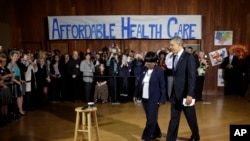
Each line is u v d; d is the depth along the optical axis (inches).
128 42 330.3
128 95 288.7
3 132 182.5
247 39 327.9
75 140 151.7
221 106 257.4
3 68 202.5
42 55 277.4
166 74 276.1
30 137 171.2
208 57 332.2
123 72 281.7
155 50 330.3
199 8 327.0
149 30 325.1
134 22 324.2
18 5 328.8
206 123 197.5
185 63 137.2
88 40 330.6
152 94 145.5
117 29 325.4
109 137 168.9
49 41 332.5
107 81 285.9
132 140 162.7
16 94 218.2
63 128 190.5
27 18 330.6
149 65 147.3
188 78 135.6
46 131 183.9
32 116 227.1
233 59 321.7
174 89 141.1
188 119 148.5
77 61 294.2
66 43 331.6
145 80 148.6
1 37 292.7
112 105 269.0
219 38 329.4
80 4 327.9
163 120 207.3
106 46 330.3
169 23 323.6
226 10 327.3
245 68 307.9
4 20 302.2
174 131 141.3
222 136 168.4
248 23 326.3
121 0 327.0
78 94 297.3
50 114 233.9
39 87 266.7
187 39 328.8
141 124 197.9
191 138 152.6
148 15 324.8
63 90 297.7
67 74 297.0
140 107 257.8
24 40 332.2
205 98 302.2
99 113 233.9
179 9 326.6
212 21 328.5
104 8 327.9
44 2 328.8
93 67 289.0
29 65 247.6
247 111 235.8
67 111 245.4
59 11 329.1
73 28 326.3
